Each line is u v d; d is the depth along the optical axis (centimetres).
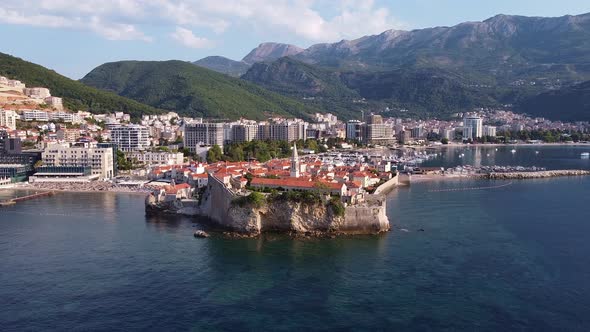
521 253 18050
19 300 13850
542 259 17375
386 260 17212
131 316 12912
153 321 12644
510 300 13912
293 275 15775
